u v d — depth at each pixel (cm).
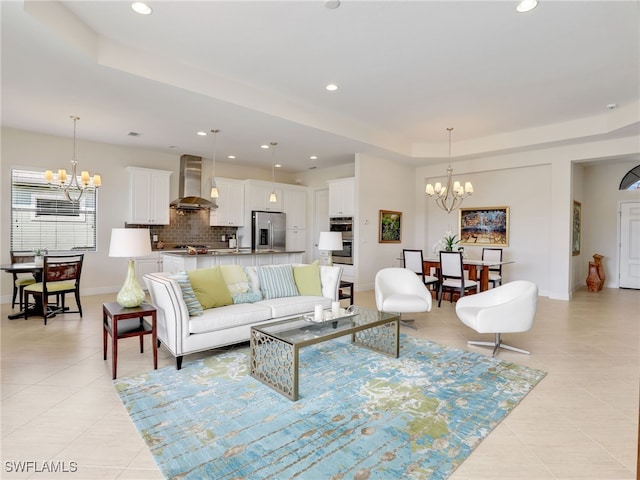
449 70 395
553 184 640
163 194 694
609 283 773
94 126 532
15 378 279
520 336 404
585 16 294
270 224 816
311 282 430
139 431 208
